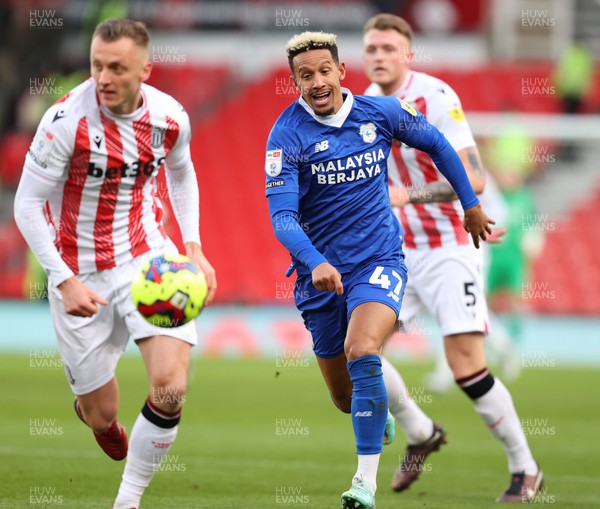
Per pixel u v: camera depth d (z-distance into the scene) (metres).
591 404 41.31
